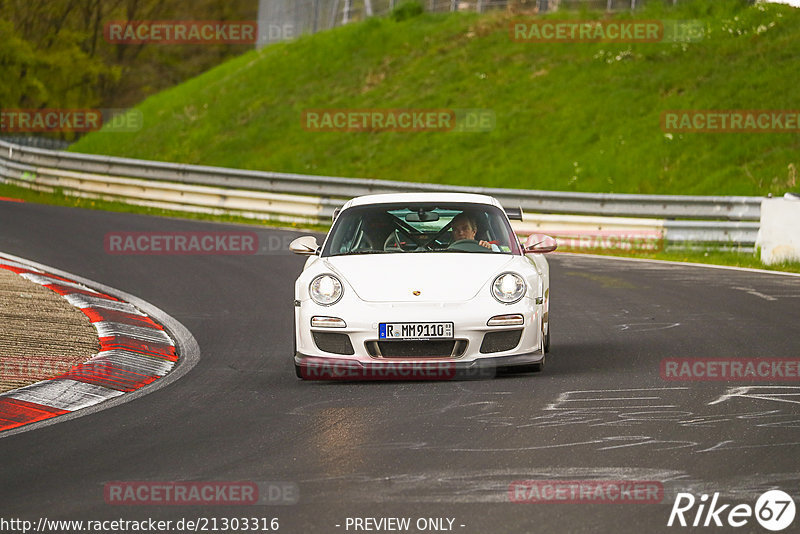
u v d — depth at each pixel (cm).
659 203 7031
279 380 2972
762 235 5991
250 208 8506
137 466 2050
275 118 12025
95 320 3897
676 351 3241
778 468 1909
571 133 9919
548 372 2950
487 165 9819
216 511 1738
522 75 11431
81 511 1755
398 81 12181
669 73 10500
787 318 3869
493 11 13562
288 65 13338
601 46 11488
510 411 2439
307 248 3095
